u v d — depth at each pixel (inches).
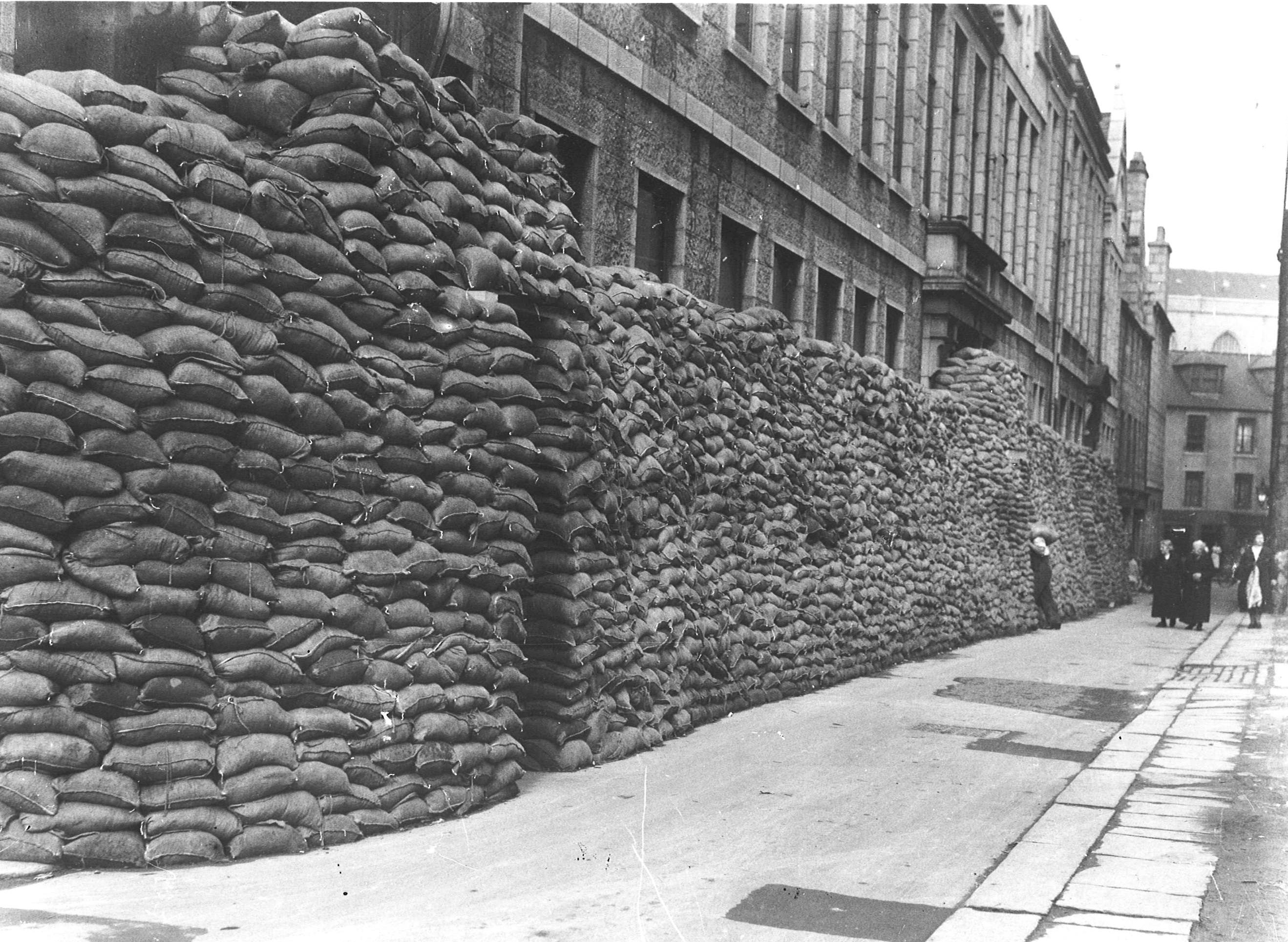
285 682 213.0
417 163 250.7
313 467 220.2
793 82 674.8
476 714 253.3
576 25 436.5
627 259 485.1
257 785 206.2
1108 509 1443.2
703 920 189.3
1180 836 256.1
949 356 932.6
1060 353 1482.5
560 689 307.4
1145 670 614.9
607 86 464.8
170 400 199.9
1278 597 864.3
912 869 225.0
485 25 376.5
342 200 231.6
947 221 914.1
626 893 201.5
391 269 241.0
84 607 189.0
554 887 203.3
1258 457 3267.7
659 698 356.8
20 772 185.3
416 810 235.3
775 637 457.7
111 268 195.0
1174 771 332.2
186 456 201.2
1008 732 396.2
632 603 345.4
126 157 195.9
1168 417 3319.4
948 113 956.6
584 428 315.3
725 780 302.0
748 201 602.5
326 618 221.3
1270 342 3511.3
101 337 192.7
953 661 639.8
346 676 223.3
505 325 270.1
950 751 356.5
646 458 363.9
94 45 242.2
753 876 216.4
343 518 227.1
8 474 185.5
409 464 241.4
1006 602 851.4
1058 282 1478.8
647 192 512.4
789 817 263.7
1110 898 208.1
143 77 244.4
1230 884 219.9
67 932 164.7
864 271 786.2
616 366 359.3
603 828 246.7
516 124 309.4
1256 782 318.0
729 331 446.3
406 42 334.0
